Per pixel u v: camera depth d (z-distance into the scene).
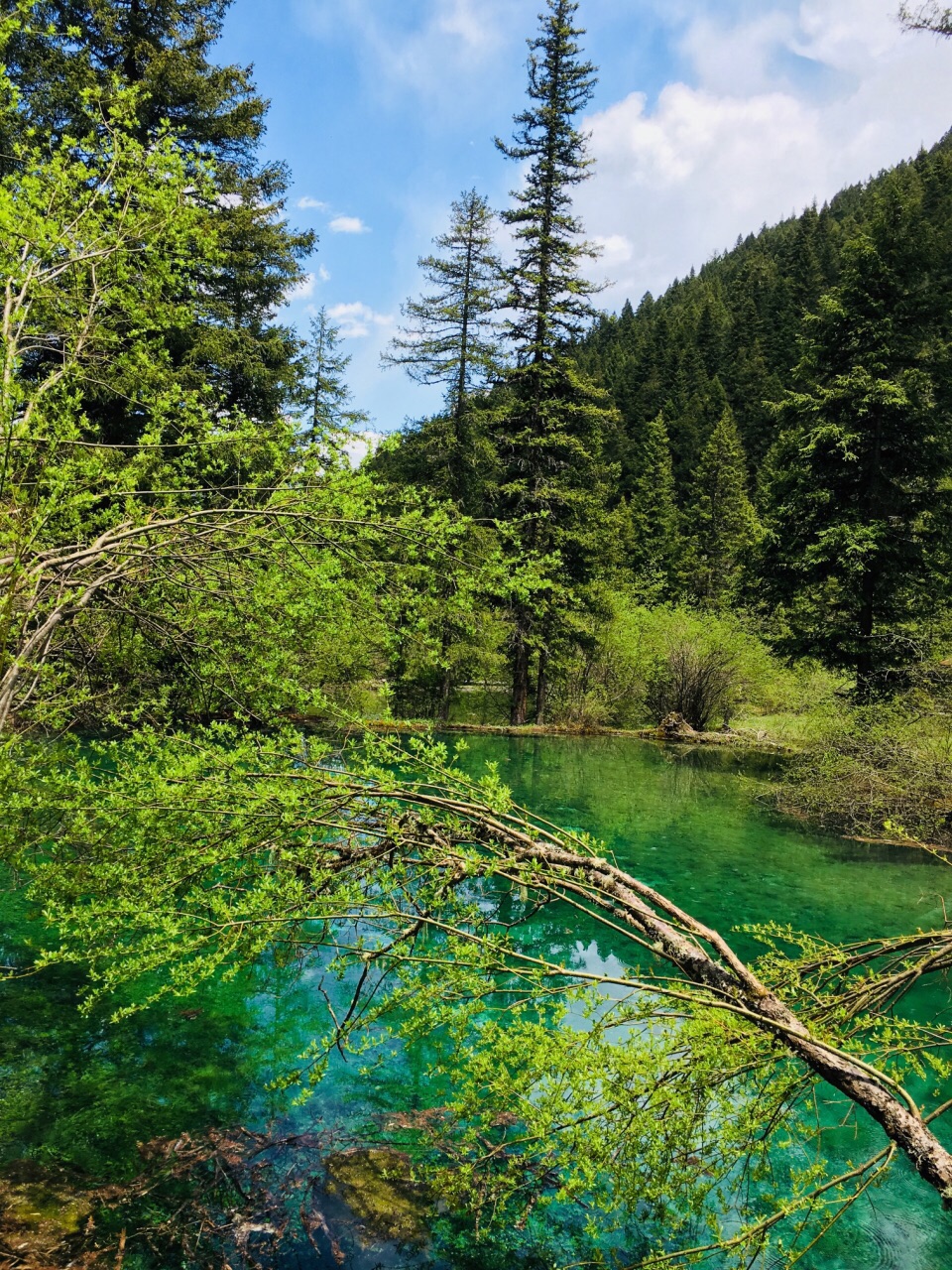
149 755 3.92
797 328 62.09
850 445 17.31
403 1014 5.48
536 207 22.09
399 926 3.58
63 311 4.95
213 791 3.37
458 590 5.00
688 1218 3.69
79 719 4.91
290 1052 4.90
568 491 22.02
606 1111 2.70
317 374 21.52
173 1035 5.03
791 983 3.64
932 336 18.09
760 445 53.84
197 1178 3.75
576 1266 3.37
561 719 23.88
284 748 3.73
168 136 4.66
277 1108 4.34
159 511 4.42
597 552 23.17
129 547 4.29
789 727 20.34
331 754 4.23
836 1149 4.32
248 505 4.77
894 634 15.15
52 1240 3.26
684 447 54.66
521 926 7.34
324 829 3.73
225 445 5.13
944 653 13.75
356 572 5.16
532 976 3.01
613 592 25.17
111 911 3.24
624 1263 3.40
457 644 17.41
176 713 5.79
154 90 13.62
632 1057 2.61
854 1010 3.44
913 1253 3.51
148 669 5.52
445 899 3.48
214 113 15.05
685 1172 2.94
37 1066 4.57
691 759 18.53
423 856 3.60
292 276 16.78
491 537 19.58
